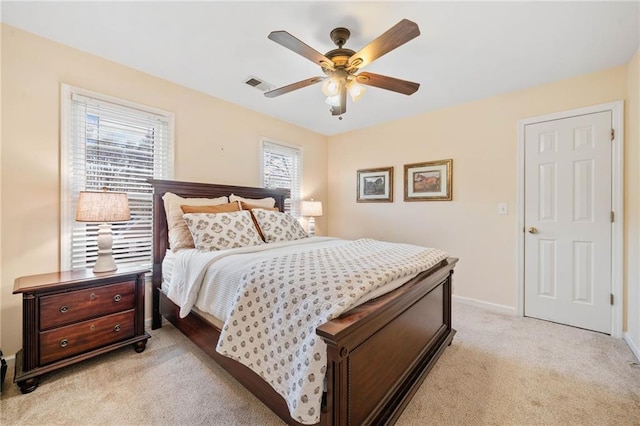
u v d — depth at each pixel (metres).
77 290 1.77
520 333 2.37
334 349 0.99
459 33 1.88
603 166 2.37
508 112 2.83
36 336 1.61
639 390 1.62
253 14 1.73
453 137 3.19
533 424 1.37
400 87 1.98
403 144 3.62
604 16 1.70
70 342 1.73
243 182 3.26
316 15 1.73
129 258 2.42
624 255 2.27
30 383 1.57
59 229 2.03
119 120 2.36
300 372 1.06
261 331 1.31
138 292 2.04
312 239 2.75
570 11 1.66
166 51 2.15
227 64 2.33
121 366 1.83
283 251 2.08
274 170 3.66
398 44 1.55
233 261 1.75
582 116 2.46
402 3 1.61
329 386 1.01
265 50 2.13
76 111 2.12
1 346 1.81
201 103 2.87
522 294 2.77
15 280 1.76
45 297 1.65
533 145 2.70
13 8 1.68
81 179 2.15
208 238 2.20
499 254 2.89
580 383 1.69
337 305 1.08
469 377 1.75
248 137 3.32
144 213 2.52
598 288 2.40
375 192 3.89
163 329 2.41
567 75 2.46
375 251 1.96
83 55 2.14
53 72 2.01
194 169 2.81
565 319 2.56
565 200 2.55
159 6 1.67
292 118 3.65
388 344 1.37
